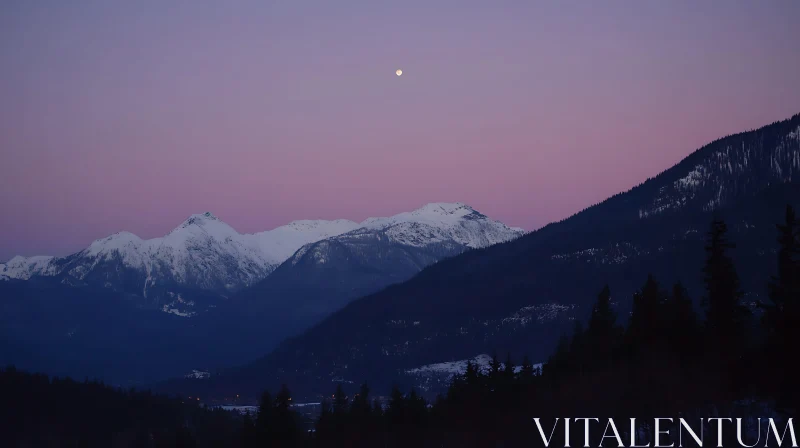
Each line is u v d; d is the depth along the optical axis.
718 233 113.38
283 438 151.12
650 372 105.25
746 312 110.56
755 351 96.44
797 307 88.38
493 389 139.88
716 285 112.00
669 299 125.00
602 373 114.69
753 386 96.12
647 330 117.12
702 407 99.56
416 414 150.88
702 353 107.00
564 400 114.75
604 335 131.38
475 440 132.00
